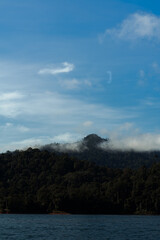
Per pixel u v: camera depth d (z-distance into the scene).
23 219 144.88
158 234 90.75
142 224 125.56
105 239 78.69
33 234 85.75
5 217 160.50
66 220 143.00
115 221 141.25
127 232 94.69
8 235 82.62
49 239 76.81
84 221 138.00
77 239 77.88
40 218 155.50
